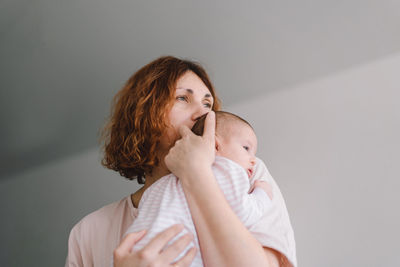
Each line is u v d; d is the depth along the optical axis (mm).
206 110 1082
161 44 1854
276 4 1688
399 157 1479
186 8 1761
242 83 1739
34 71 1979
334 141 1568
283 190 1577
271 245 733
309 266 1474
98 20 1828
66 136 2027
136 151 1055
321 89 1638
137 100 1088
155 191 870
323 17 1649
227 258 649
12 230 1974
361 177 1501
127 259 684
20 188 2018
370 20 1605
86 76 1968
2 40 1915
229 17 1744
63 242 1910
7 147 2068
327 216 1500
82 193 1948
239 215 766
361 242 1441
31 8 1837
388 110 1539
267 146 1646
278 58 1705
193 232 746
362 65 1613
